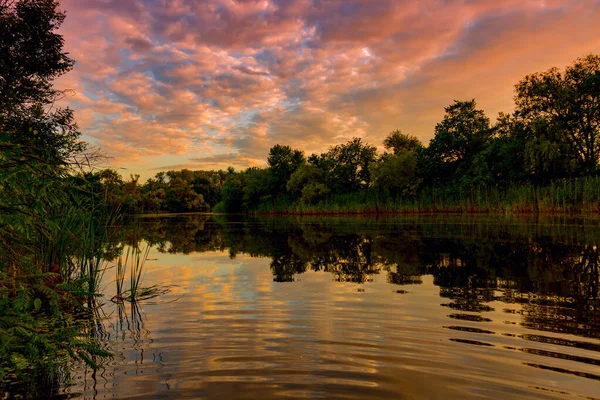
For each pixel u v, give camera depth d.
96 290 6.74
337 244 12.91
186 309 5.41
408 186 42.81
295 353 3.73
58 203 4.11
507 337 4.04
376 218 30.53
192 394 2.95
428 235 14.27
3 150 3.32
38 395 2.96
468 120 47.00
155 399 2.88
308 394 2.94
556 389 2.97
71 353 3.38
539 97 38.12
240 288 6.68
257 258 10.47
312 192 52.19
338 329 4.39
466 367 3.36
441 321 4.60
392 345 3.89
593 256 8.65
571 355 3.57
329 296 5.92
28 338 3.39
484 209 33.62
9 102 5.02
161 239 16.66
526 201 29.66
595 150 37.72
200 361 3.57
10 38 13.85
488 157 40.53
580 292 5.80
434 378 3.18
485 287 6.27
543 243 10.84
